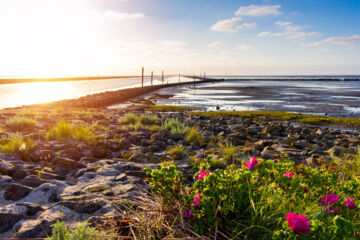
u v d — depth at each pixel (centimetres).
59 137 705
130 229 224
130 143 730
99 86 12312
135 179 413
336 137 1195
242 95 6191
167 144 780
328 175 276
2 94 6025
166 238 200
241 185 224
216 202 223
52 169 445
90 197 319
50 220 258
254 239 204
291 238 175
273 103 4259
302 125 1867
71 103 3416
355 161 590
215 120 1808
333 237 174
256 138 1055
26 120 933
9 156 492
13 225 248
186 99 5188
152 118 1342
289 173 269
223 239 205
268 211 221
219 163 553
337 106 3741
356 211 227
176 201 241
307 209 221
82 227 211
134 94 5953
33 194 323
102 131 901
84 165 478
